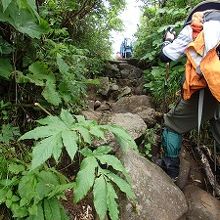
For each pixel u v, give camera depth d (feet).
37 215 5.22
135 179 7.09
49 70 7.81
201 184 9.20
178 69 11.76
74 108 9.36
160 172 8.20
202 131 10.50
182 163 9.59
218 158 9.95
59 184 5.73
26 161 6.50
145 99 12.62
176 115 8.45
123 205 6.68
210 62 7.05
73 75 8.95
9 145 6.72
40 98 8.16
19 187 5.41
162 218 6.79
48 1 10.21
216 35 7.18
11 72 7.32
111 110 12.84
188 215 7.70
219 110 7.72
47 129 5.48
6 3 5.61
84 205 6.91
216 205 8.14
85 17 15.33
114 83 16.10
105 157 5.73
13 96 7.93
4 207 5.70
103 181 5.38
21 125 7.77
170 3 15.84
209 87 6.98
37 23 6.98
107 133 8.11
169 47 7.82
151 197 7.00
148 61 15.93
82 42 15.66
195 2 13.52
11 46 7.46
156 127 10.76
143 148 9.35
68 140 5.29
